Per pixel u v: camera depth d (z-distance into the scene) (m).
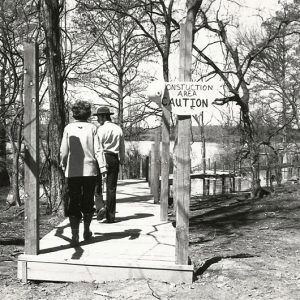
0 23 10.70
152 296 5.35
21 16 11.23
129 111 24.12
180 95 5.71
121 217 9.22
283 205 12.91
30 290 5.65
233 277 6.09
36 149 5.97
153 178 11.70
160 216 8.86
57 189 10.39
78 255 6.15
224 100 14.43
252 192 16.25
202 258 7.19
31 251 6.06
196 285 5.77
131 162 28.55
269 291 5.56
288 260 7.04
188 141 5.80
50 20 10.05
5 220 11.38
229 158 26.97
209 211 13.92
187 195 5.83
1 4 10.27
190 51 5.74
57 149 10.34
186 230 5.84
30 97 5.88
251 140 15.91
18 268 5.98
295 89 22.45
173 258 6.12
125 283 5.78
